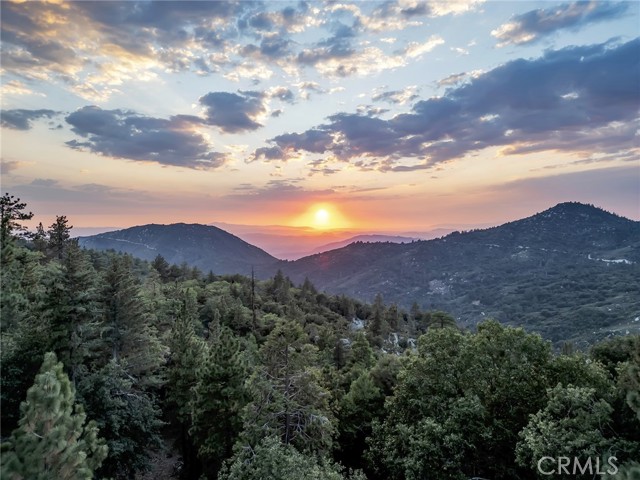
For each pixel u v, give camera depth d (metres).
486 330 23.08
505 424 20.08
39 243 41.84
